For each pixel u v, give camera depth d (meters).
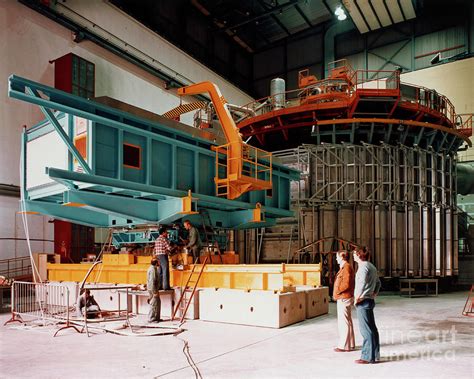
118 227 15.09
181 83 31.66
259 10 36.91
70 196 10.88
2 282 14.59
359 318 7.16
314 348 8.23
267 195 16.64
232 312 11.26
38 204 12.60
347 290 7.99
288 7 35.09
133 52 27.62
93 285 14.38
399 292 20.12
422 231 21.72
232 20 38.12
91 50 24.89
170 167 12.55
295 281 13.62
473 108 31.59
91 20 24.69
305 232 20.98
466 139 25.31
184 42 34.16
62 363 7.25
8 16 20.42
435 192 22.47
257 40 41.69
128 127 11.06
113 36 26.02
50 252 21.78
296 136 24.44
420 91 23.95
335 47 38.53
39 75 21.80
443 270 22.20
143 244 15.14
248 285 11.68
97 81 25.00
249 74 42.97
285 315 10.81
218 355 7.68
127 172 11.19
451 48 33.38
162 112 30.31
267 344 8.61
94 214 13.88
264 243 22.72
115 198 11.98
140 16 30.00
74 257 22.25
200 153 13.74
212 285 12.28
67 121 10.92
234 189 14.02
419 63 34.59
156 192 11.77
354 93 20.92
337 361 7.20
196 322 11.48
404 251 21.28
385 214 21.19
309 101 22.91
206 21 37.16
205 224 14.77
